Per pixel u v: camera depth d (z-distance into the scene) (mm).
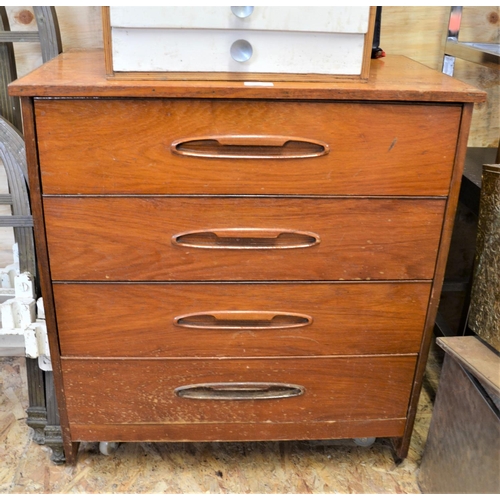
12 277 1302
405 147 908
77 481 1151
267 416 1100
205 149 894
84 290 979
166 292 986
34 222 923
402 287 1012
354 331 1039
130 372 1049
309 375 1070
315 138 892
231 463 1211
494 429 916
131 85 836
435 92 863
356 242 967
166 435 1111
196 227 939
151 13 845
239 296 995
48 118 858
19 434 1261
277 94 847
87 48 1208
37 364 1166
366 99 866
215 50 882
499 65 1088
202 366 1049
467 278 1577
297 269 979
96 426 1097
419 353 1070
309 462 1221
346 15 872
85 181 900
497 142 1469
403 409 1122
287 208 934
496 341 1000
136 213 925
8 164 1098
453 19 1295
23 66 1279
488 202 1016
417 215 958
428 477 1138
